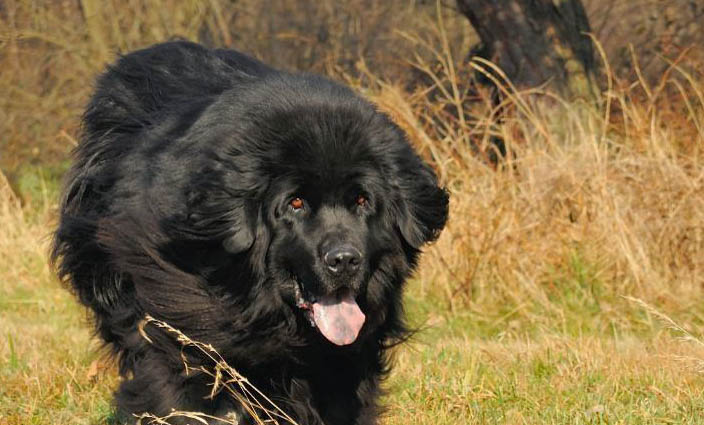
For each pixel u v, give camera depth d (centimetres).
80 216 824
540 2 1664
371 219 684
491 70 1709
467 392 868
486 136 1347
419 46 2184
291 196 666
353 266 656
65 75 2105
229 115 684
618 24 2059
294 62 2288
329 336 662
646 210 1267
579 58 1673
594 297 1214
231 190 655
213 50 884
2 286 1431
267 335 689
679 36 1992
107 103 862
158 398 697
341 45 2264
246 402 690
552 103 1591
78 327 1225
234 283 675
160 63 862
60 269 859
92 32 2077
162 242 683
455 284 1245
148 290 694
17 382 920
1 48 2078
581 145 1319
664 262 1242
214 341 683
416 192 700
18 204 1622
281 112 664
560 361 962
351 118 673
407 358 978
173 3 2134
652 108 1405
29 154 2081
